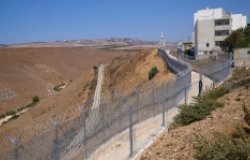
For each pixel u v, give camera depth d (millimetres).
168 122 14516
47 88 138500
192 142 10523
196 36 78438
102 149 13773
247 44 60906
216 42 75125
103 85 70750
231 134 9930
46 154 10148
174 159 9922
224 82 26172
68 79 176125
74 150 12016
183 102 17750
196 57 64500
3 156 9359
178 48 92812
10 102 107375
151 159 10820
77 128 12820
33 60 185500
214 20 75125
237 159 7668
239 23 80312
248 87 16531
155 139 12773
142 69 57562
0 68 152125
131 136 11516
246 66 41125
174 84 16500
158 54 64375
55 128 10734
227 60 36688
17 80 141125
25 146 9688
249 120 10094
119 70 72688
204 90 21438
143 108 15375
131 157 11461
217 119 12414
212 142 8500
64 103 63531
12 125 47438
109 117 15000
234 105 13828
